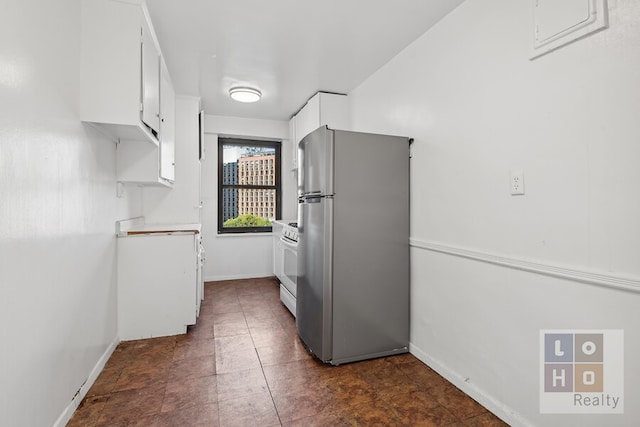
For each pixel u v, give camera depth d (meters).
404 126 2.37
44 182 1.30
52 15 1.38
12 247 1.09
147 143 2.40
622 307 1.13
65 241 1.48
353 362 2.11
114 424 1.48
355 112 3.16
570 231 1.27
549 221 1.35
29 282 1.19
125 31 1.78
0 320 1.03
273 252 4.34
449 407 1.65
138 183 2.60
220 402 1.66
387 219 2.20
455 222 1.87
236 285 4.02
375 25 2.05
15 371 1.10
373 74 2.81
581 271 1.23
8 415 1.07
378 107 2.73
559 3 1.29
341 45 2.32
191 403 1.64
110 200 2.19
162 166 2.54
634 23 1.08
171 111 2.97
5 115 1.05
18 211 1.12
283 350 2.26
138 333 2.39
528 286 1.44
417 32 2.13
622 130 1.11
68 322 1.51
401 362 2.13
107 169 2.12
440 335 1.99
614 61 1.13
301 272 2.44
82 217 1.69
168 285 2.45
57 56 1.43
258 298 3.49
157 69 2.22
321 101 3.23
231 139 4.42
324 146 2.04
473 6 1.73
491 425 1.51
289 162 4.48
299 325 2.47
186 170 3.44
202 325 2.70
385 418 1.55
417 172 2.21
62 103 1.47
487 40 1.64
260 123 4.32
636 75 1.07
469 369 1.76
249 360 2.11
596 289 1.20
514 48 1.50
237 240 4.34
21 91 1.14
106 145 2.10
